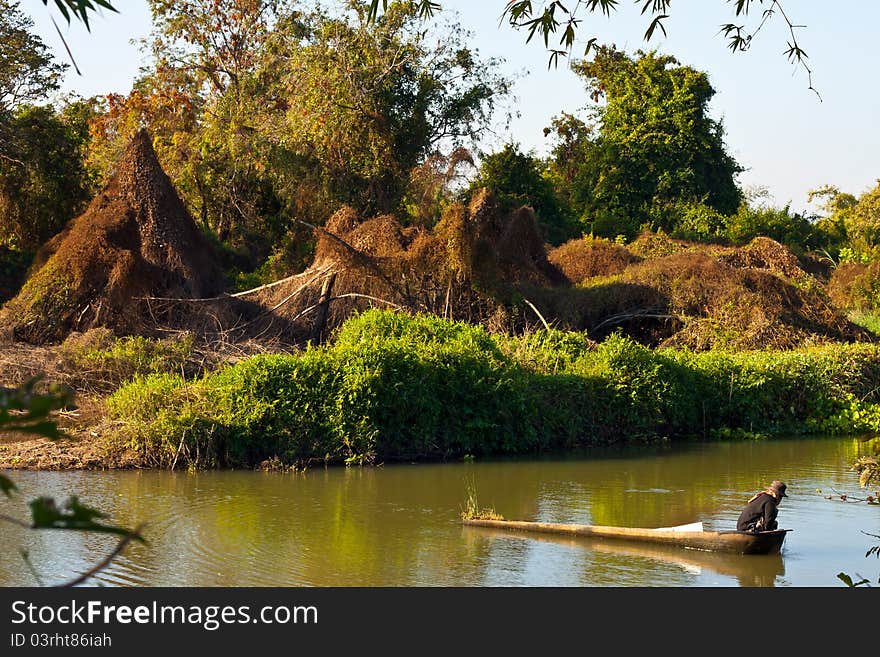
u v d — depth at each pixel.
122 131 36.50
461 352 16.20
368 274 22.34
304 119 32.50
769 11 5.55
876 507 12.01
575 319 23.81
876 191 53.03
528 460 15.46
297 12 37.56
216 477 13.39
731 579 8.89
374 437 14.77
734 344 23.44
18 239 31.80
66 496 11.80
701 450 16.84
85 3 2.60
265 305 22.81
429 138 34.59
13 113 32.41
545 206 41.28
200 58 37.94
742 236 44.69
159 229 22.64
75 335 18.86
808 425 19.36
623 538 10.19
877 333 27.00
